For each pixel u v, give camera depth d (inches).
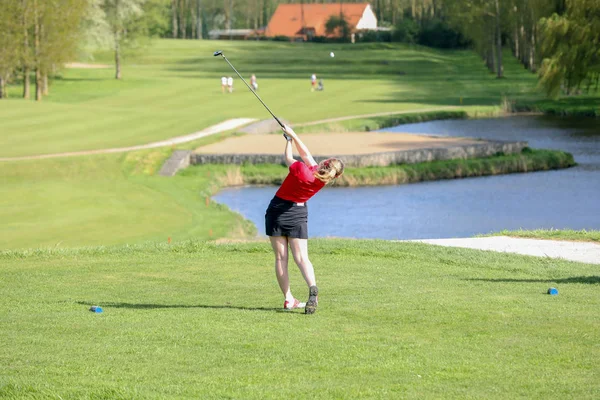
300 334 305.3
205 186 1453.0
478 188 1499.8
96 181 1427.2
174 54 5511.8
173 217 1095.0
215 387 239.6
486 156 1745.8
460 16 4146.2
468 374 250.8
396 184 1563.7
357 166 1609.3
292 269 478.3
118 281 440.5
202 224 1050.1
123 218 1071.6
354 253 527.2
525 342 288.2
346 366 261.7
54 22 2778.1
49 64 2812.5
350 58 5236.2
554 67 2277.3
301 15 7372.1
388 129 2261.3
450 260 496.4
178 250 543.8
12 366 265.3
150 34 3971.5
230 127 2097.7
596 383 239.6
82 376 253.0
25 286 427.2
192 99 2960.1
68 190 1288.1
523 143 1788.9
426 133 2171.5
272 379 248.4
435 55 5684.1
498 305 352.2
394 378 247.9
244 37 7637.8
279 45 6254.9
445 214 1262.3
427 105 2731.3
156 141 1835.6
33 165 1524.4
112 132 1990.7
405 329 310.8
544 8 2439.7
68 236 935.0
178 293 404.2
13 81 3432.6
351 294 390.0
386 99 2923.2
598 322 317.4
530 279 432.8
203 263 497.7
